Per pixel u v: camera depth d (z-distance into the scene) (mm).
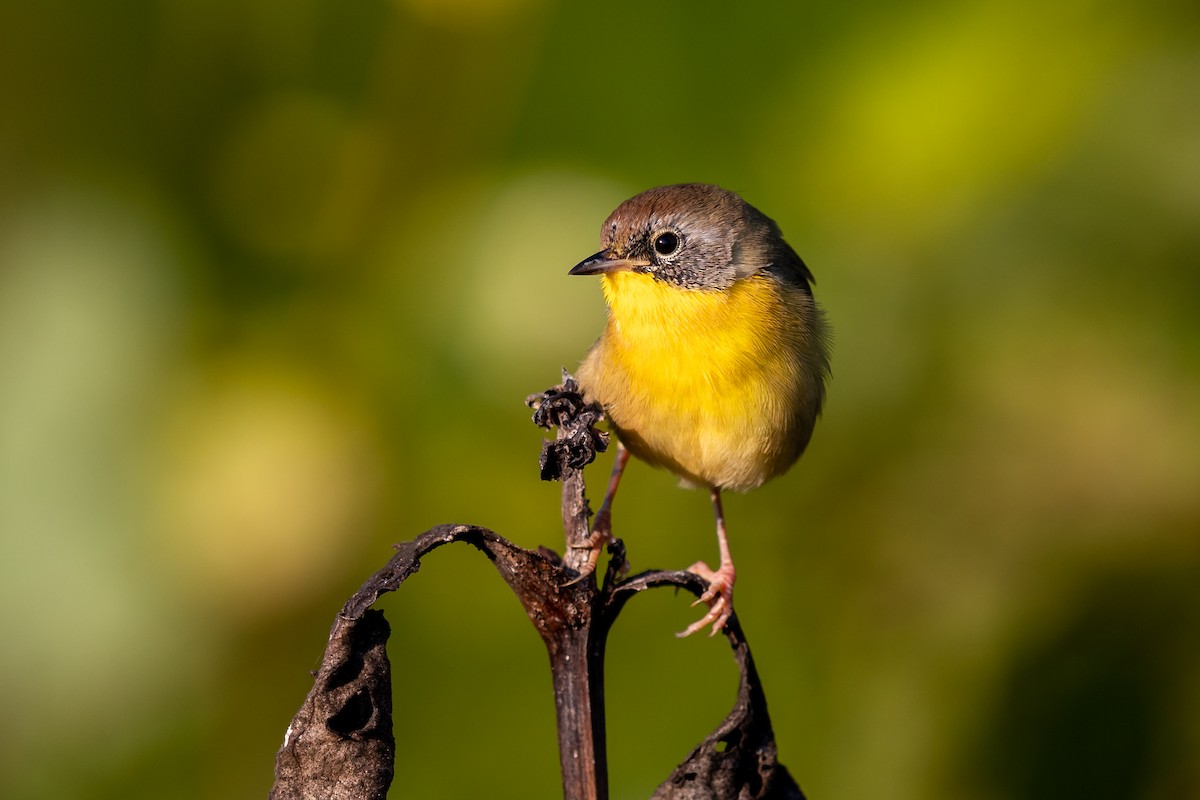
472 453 8281
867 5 8328
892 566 8750
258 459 7684
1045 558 8359
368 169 8234
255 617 7754
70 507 7391
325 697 4633
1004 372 8109
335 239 8195
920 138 7965
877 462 8820
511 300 8234
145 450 7559
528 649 8555
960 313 8102
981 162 7840
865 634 8812
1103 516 8211
